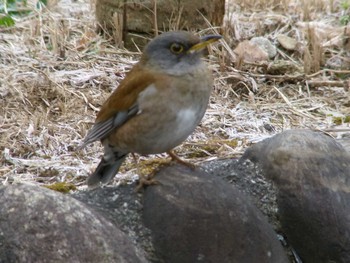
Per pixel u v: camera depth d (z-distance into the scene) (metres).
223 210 8.73
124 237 8.03
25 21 15.93
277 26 16.30
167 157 11.69
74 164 11.45
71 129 12.38
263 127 12.82
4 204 7.85
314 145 9.83
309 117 13.23
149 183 8.98
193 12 15.18
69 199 8.02
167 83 8.85
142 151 9.25
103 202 8.98
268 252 8.91
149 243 8.66
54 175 11.18
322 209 9.49
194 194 8.73
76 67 14.36
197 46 8.95
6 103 13.07
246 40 15.33
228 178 9.84
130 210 8.88
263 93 14.02
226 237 8.67
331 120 13.17
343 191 9.59
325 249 9.54
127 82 9.12
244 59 14.86
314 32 15.33
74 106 13.06
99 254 7.71
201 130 12.61
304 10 16.67
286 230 9.73
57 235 7.68
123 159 9.67
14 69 14.06
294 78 14.41
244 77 14.23
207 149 11.98
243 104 13.60
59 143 12.01
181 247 8.59
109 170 9.63
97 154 11.76
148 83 8.91
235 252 8.70
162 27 15.14
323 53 15.12
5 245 7.67
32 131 12.20
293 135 9.97
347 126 12.91
